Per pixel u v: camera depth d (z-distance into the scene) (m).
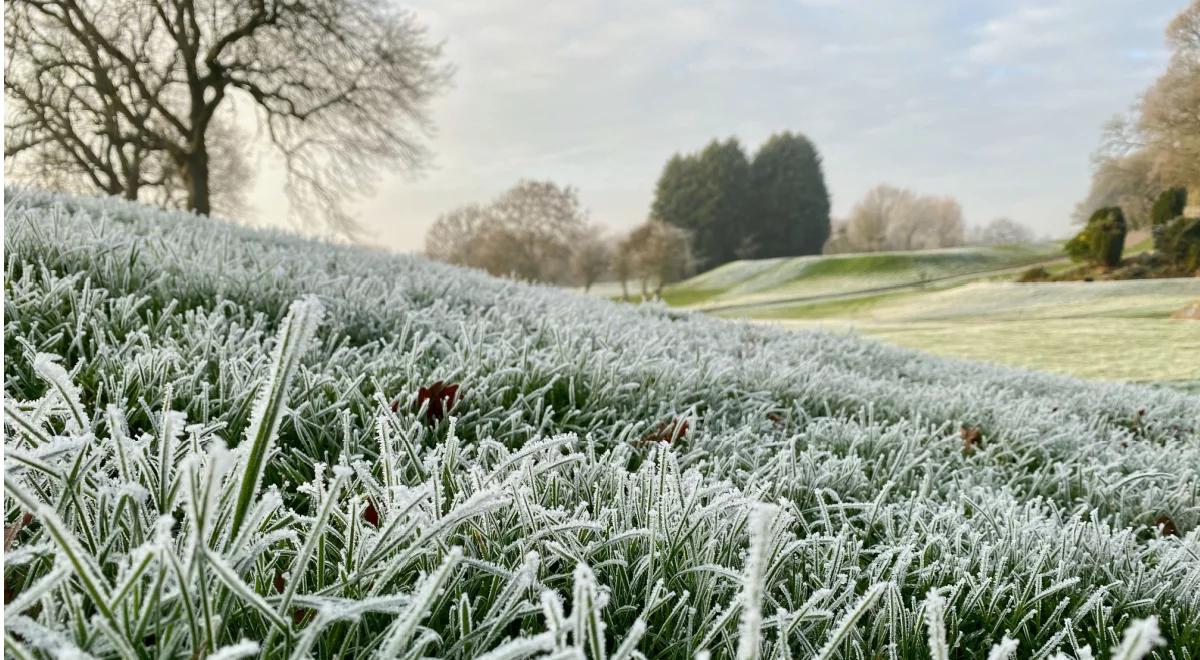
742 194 69.44
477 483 1.51
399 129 24.38
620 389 2.88
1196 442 4.15
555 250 51.34
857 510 2.08
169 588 1.00
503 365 2.88
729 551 1.49
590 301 7.82
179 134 23.86
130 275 3.31
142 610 0.89
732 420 3.00
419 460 1.69
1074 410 5.26
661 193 70.56
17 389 1.96
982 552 1.58
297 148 24.14
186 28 21.25
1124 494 2.67
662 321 7.02
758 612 0.77
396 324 3.54
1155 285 16.45
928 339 12.93
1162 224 18.56
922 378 6.01
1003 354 10.48
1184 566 1.82
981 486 2.42
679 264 53.47
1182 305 12.28
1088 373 8.19
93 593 0.84
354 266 6.05
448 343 3.34
